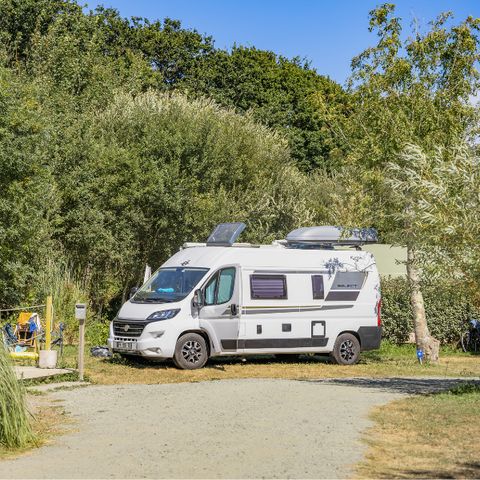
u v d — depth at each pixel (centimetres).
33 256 2222
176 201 2612
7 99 2064
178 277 1733
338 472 717
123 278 2719
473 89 2077
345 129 2211
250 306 1744
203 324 1673
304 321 1817
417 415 1041
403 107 2058
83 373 1466
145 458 775
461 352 2614
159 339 1620
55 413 1068
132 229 2638
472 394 1282
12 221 2048
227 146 2983
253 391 1310
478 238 1236
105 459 771
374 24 2122
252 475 703
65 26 3688
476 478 699
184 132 2805
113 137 2789
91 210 2506
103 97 3253
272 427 952
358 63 2156
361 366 1877
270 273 1784
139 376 1516
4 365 877
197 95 4753
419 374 1781
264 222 3041
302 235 1920
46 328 1575
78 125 2656
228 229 1820
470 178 1243
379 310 1939
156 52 5050
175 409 1104
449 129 2008
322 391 1322
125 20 5166
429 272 1284
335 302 1869
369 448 830
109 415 1052
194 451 808
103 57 4050
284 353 1811
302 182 3484
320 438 882
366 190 2064
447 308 2645
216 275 1708
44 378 1414
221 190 2792
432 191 1261
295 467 736
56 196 2397
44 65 3192
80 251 2577
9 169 2031
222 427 953
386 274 2916
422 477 700
